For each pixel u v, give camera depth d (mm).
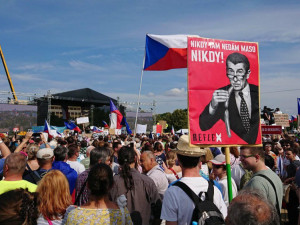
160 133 25984
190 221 2576
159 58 7609
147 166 4680
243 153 3436
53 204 3062
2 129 33625
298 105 13531
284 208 4762
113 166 5871
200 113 3271
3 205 1875
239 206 1760
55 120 50156
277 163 8125
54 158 5070
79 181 4207
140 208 3697
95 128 30203
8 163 3607
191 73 3309
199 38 3373
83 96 59656
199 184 2773
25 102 39375
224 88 3398
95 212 2588
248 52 3561
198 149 2936
